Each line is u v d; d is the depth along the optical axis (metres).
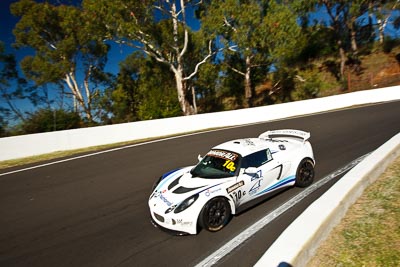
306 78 31.59
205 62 26.64
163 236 4.53
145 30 22.88
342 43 33.66
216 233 4.45
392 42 35.59
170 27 25.94
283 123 15.43
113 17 20.28
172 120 15.73
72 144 12.62
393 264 2.77
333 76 33.56
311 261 2.99
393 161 5.44
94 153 11.54
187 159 9.37
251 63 29.38
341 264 2.89
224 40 24.02
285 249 2.85
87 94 33.19
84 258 4.10
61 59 29.06
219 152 5.45
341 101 21.33
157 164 9.02
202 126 16.88
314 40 40.47
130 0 19.97
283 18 22.89
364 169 4.65
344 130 11.27
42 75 28.78
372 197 4.14
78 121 17.94
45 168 9.62
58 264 4.00
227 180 4.75
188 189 4.62
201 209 4.32
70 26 26.56
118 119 28.27
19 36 28.72
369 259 2.90
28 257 4.23
